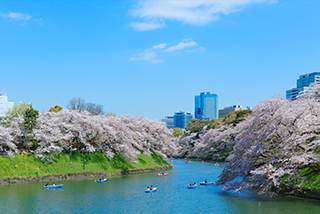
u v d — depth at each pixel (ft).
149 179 216.95
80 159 230.27
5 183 182.29
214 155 391.65
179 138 530.27
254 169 148.87
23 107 265.54
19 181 187.21
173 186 186.70
